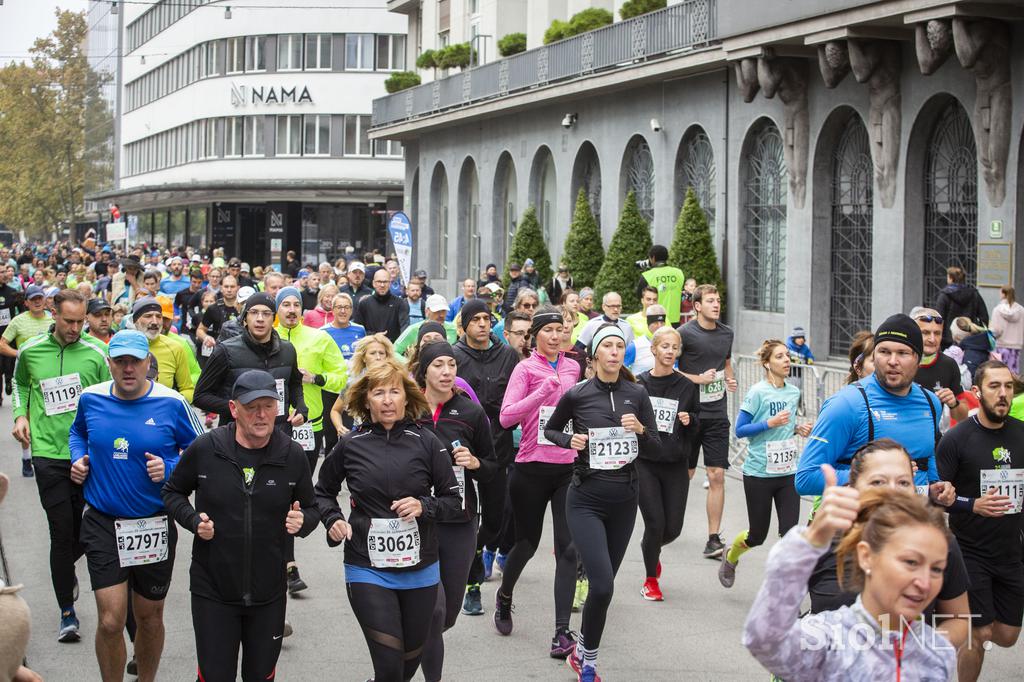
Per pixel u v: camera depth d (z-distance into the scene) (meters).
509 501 9.67
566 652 7.99
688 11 24.56
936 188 19.94
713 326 11.16
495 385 9.33
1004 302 16.55
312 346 10.66
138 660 7.03
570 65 29.39
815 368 13.93
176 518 6.11
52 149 92.00
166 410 6.95
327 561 10.53
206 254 57.66
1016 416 7.58
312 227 60.44
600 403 7.77
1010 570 6.65
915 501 3.70
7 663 3.73
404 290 23.50
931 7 17.28
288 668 7.79
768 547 11.15
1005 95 17.80
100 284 27.23
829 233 22.41
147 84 74.69
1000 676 7.62
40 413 8.46
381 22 59.56
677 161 26.72
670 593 9.62
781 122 22.97
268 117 60.94
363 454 6.35
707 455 10.91
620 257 26.81
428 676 7.07
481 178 36.44
